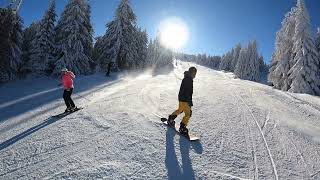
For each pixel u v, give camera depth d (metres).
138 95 16.97
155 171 6.85
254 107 15.32
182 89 9.48
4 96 20.67
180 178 6.62
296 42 33.56
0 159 7.59
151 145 8.42
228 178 6.79
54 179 6.42
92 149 8.13
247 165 7.69
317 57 33.06
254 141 9.70
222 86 24.11
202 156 7.95
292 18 37.56
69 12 36.31
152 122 10.76
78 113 12.41
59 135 9.42
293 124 12.49
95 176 6.51
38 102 17.39
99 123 10.70
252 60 73.69
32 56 35.94
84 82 27.62
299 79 32.22
